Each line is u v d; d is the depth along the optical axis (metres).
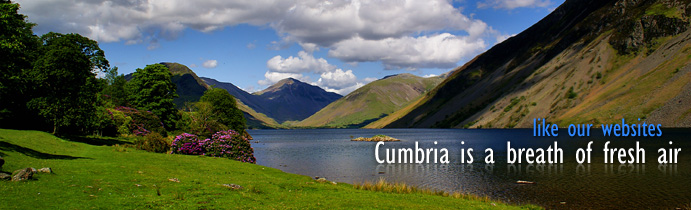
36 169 19.33
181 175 23.50
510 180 36.66
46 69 38.75
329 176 39.97
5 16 27.33
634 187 31.89
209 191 17.91
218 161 35.97
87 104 46.22
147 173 22.38
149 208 14.08
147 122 66.31
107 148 39.59
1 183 15.37
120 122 61.03
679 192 29.56
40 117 49.03
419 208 18.88
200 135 60.28
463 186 33.62
